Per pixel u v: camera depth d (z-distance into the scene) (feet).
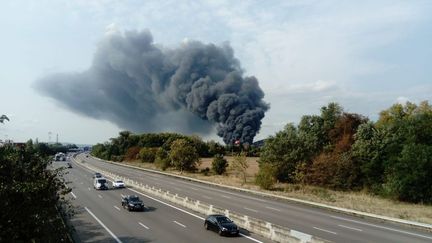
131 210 132.46
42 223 51.57
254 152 416.46
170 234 95.40
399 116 232.12
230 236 92.27
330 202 150.92
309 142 238.89
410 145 171.63
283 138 238.07
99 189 198.49
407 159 166.81
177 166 310.86
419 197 163.73
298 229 99.60
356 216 124.16
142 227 104.63
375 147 197.88
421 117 194.90
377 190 187.42
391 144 191.42
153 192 178.50
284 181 235.20
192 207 135.23
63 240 63.82
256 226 95.40
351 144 221.25
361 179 201.46
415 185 163.43
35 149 64.34
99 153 610.24
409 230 102.01
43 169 59.82
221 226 93.30
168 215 123.85
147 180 248.32
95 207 141.49
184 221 112.98
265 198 167.63
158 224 108.68
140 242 87.86
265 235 91.20
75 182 238.27
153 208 138.92
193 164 311.06
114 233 97.60
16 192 46.09
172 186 212.02
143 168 358.23
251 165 339.77
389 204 155.94
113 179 248.73
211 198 162.71
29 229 47.60
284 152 234.58
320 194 177.06
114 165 426.10
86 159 573.33
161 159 344.69
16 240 44.98
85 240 90.99
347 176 204.33
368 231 98.84
